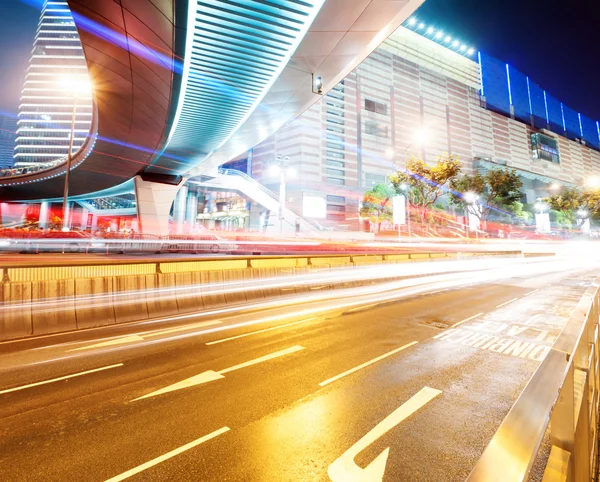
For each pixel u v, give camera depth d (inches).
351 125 2829.7
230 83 705.0
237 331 320.2
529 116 5275.6
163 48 565.0
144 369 223.6
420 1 456.8
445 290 607.8
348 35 534.3
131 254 1314.0
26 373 216.1
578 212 2790.4
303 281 569.6
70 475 120.7
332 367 228.7
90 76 721.6
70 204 3649.1
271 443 140.8
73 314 325.1
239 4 470.3
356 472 122.4
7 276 359.9
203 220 3065.9
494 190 1985.7
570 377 61.4
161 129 986.1
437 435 147.2
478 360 244.8
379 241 1939.0
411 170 1673.2
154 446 138.2
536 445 44.4
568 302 484.1
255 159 2888.8
